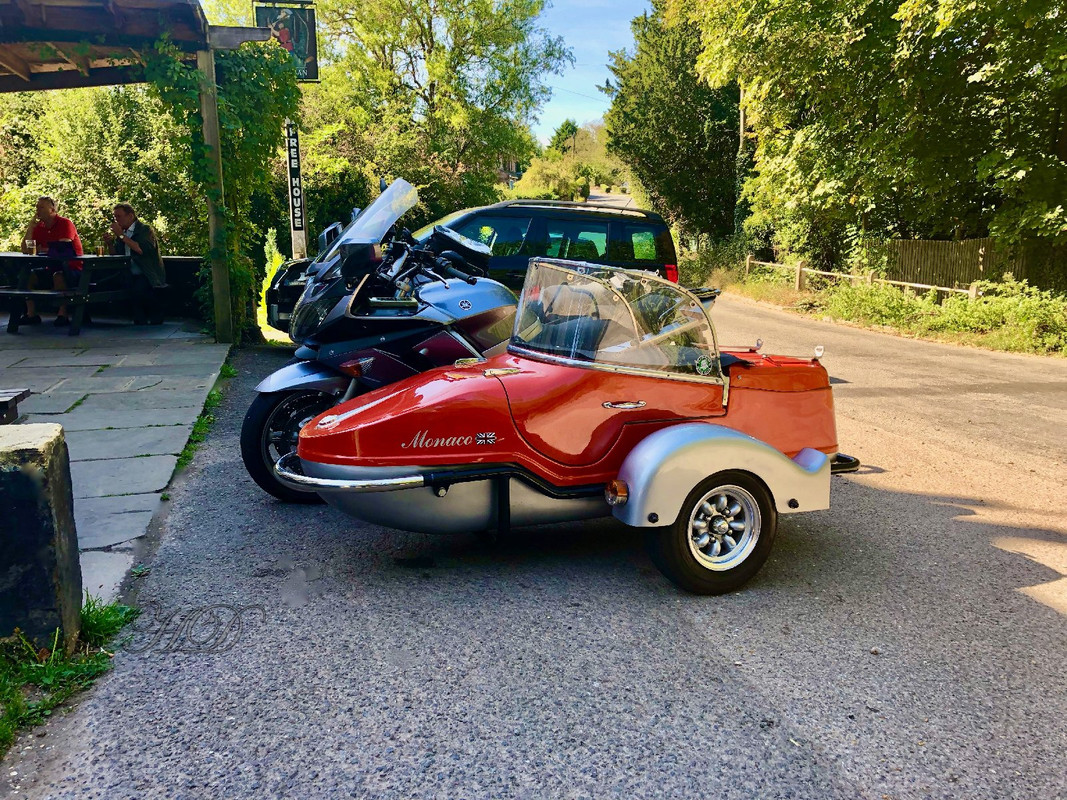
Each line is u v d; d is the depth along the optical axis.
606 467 3.86
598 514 3.93
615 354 3.82
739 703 2.86
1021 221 13.12
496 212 8.73
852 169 16.03
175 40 9.33
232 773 2.44
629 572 3.99
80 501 4.70
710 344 3.99
